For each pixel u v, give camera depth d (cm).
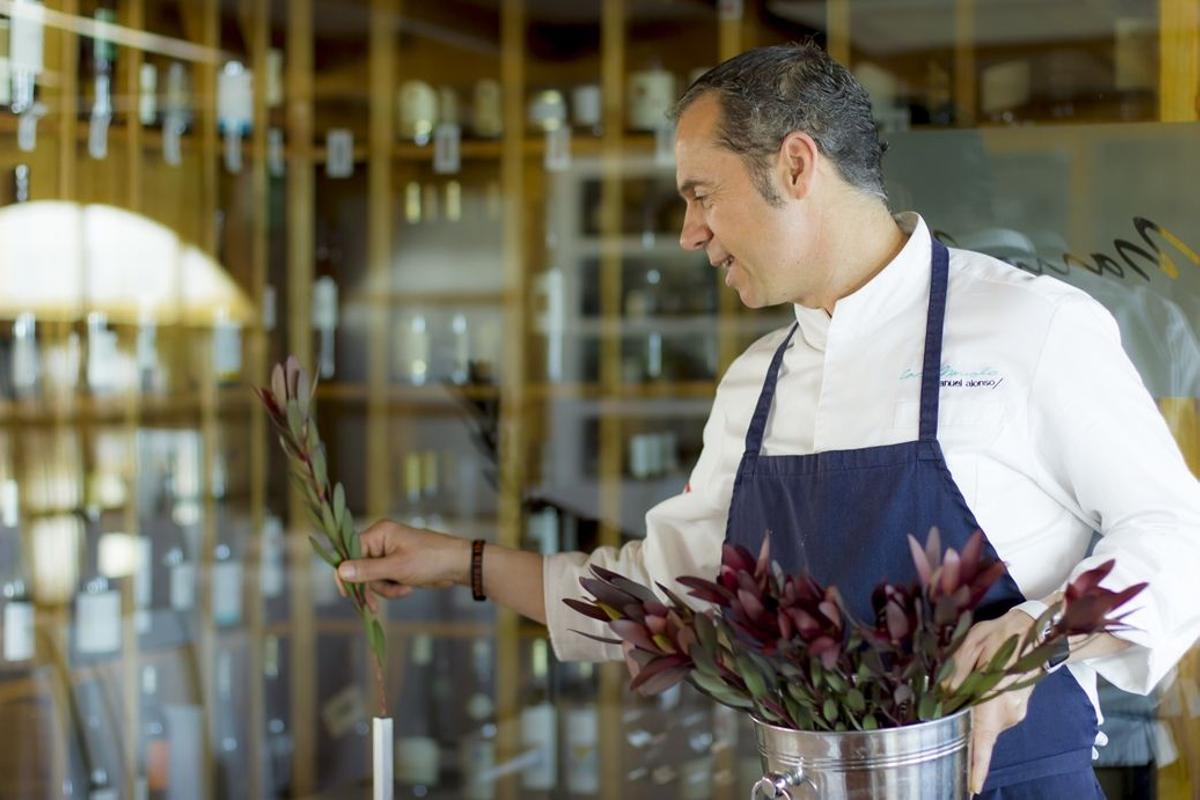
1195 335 243
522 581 188
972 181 250
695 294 435
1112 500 152
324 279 451
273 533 429
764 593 120
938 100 277
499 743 416
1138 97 264
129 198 398
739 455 177
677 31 443
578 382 444
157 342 403
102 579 379
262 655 423
